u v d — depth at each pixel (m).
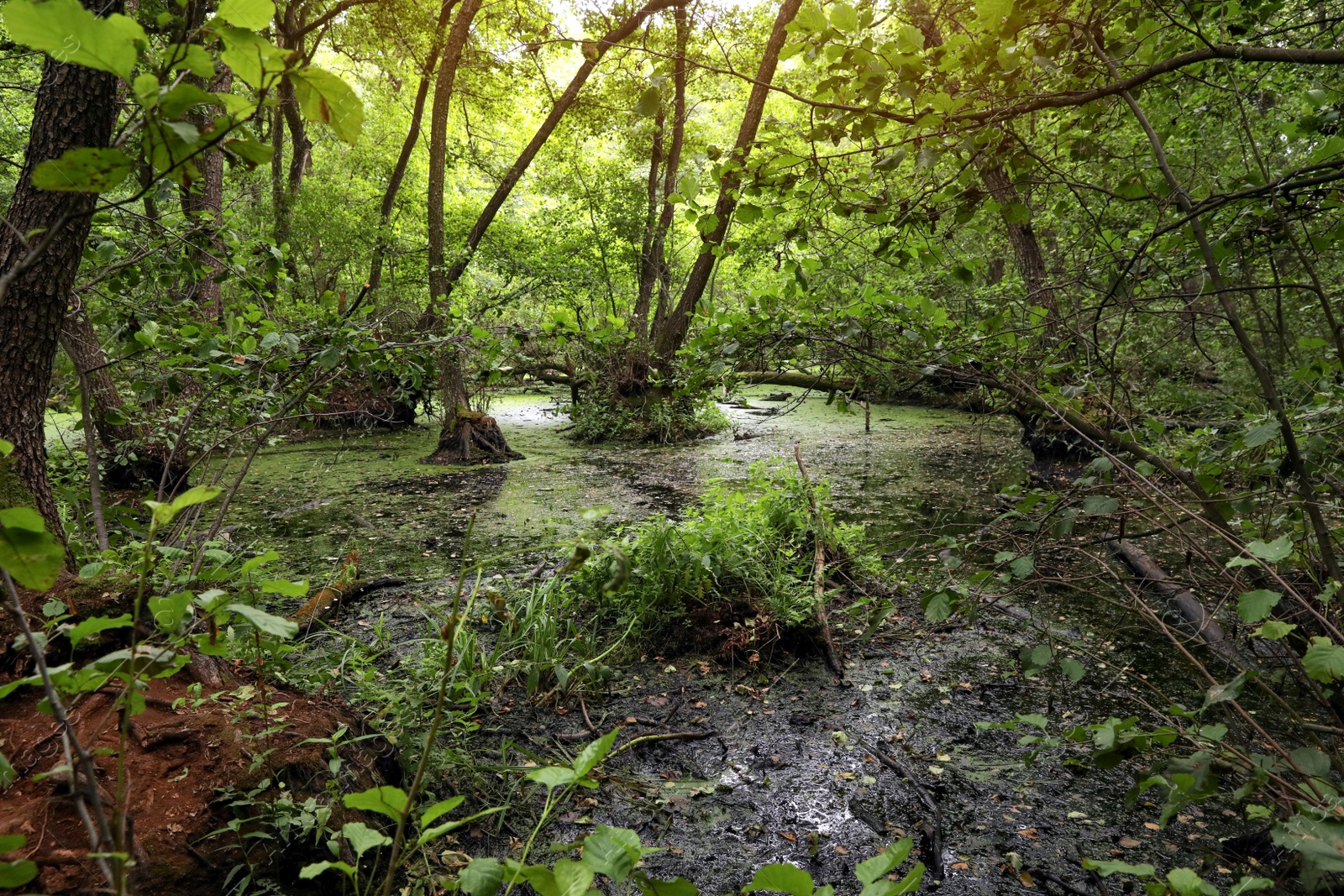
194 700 2.63
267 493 9.59
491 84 16.81
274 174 15.05
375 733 3.10
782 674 4.54
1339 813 1.45
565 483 10.34
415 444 13.74
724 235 3.40
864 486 9.44
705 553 5.11
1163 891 1.36
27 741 2.34
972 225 3.31
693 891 1.18
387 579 5.82
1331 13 3.41
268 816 2.36
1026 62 2.63
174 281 4.25
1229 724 3.28
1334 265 4.83
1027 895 2.79
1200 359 6.56
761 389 20.45
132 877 1.97
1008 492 2.67
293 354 3.65
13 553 0.99
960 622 5.12
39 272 3.22
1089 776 3.51
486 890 1.11
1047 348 3.22
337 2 13.89
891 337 3.29
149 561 1.14
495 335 4.13
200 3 2.93
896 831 3.17
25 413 3.26
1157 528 2.44
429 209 12.70
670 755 3.71
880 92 2.54
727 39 15.90
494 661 4.02
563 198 19.64
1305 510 2.31
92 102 3.24
